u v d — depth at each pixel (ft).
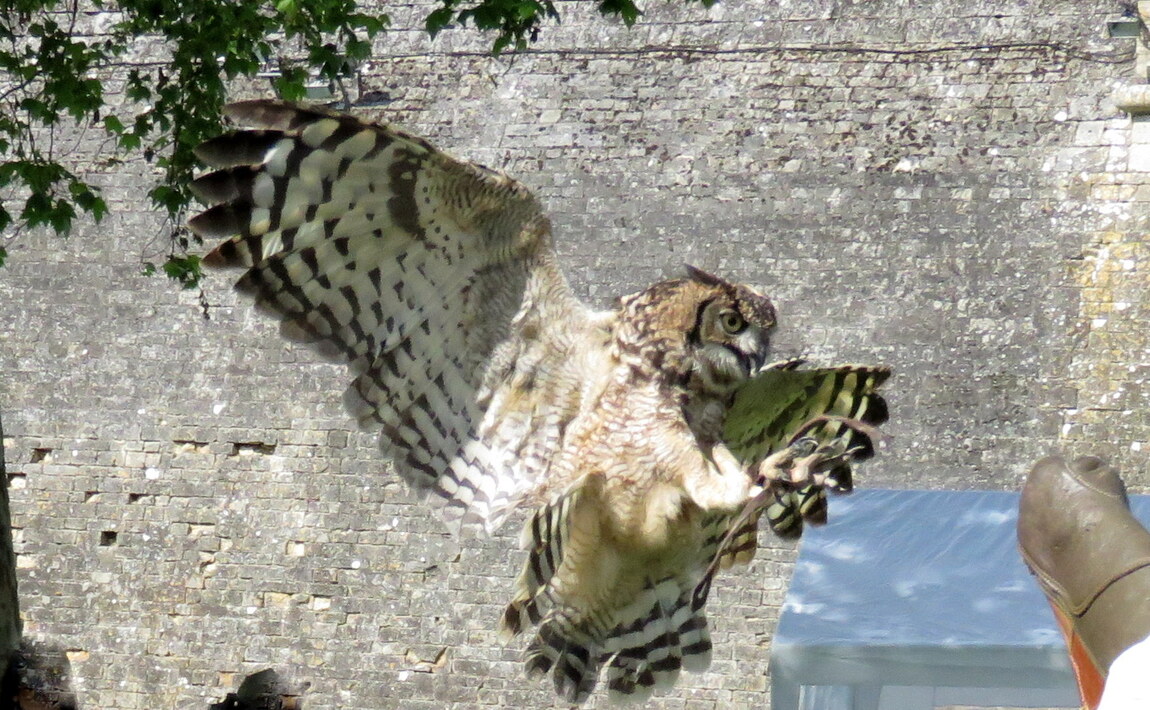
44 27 41.83
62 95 40.27
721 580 51.08
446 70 54.70
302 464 54.65
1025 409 49.24
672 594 20.08
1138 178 49.70
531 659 20.20
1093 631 11.06
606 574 19.66
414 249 18.33
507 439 19.33
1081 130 50.31
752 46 52.95
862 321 50.52
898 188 51.08
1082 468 11.56
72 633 55.16
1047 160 50.42
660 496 18.97
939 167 50.96
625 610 20.07
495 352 19.07
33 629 55.26
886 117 51.60
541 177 53.21
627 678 20.15
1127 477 48.03
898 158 51.26
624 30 53.83
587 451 19.12
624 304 19.51
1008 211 50.37
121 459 55.67
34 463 56.18
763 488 17.34
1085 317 49.44
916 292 50.42
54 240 56.75
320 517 54.39
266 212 17.53
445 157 17.60
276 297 18.07
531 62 54.24
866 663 25.09
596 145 53.16
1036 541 11.50
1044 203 50.24
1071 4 50.98
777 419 19.88
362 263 18.25
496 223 18.37
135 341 56.08
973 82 51.29
